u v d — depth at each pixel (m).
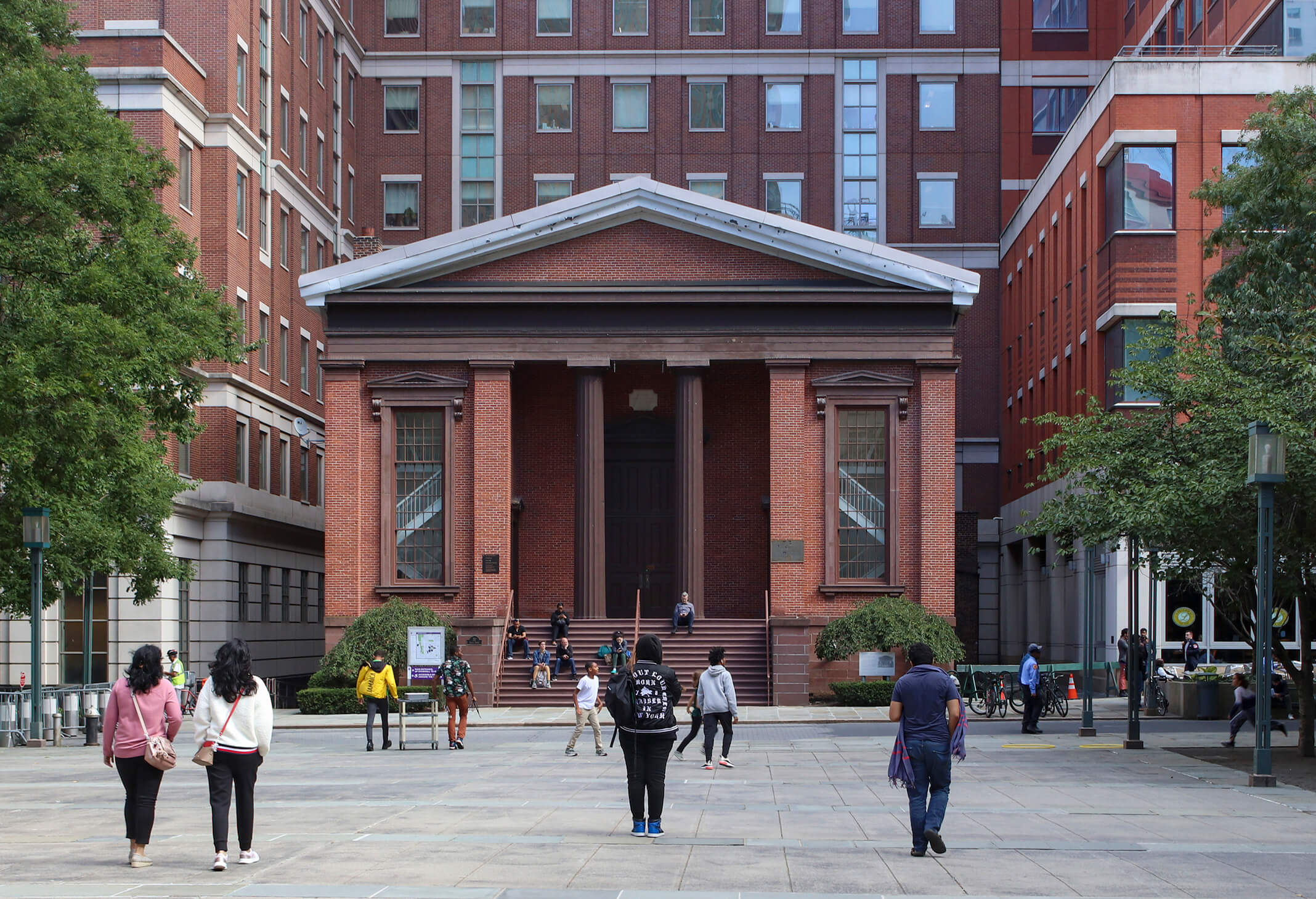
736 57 68.81
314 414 58.28
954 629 41.53
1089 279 47.16
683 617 42.25
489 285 43.31
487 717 36.97
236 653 12.70
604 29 69.12
